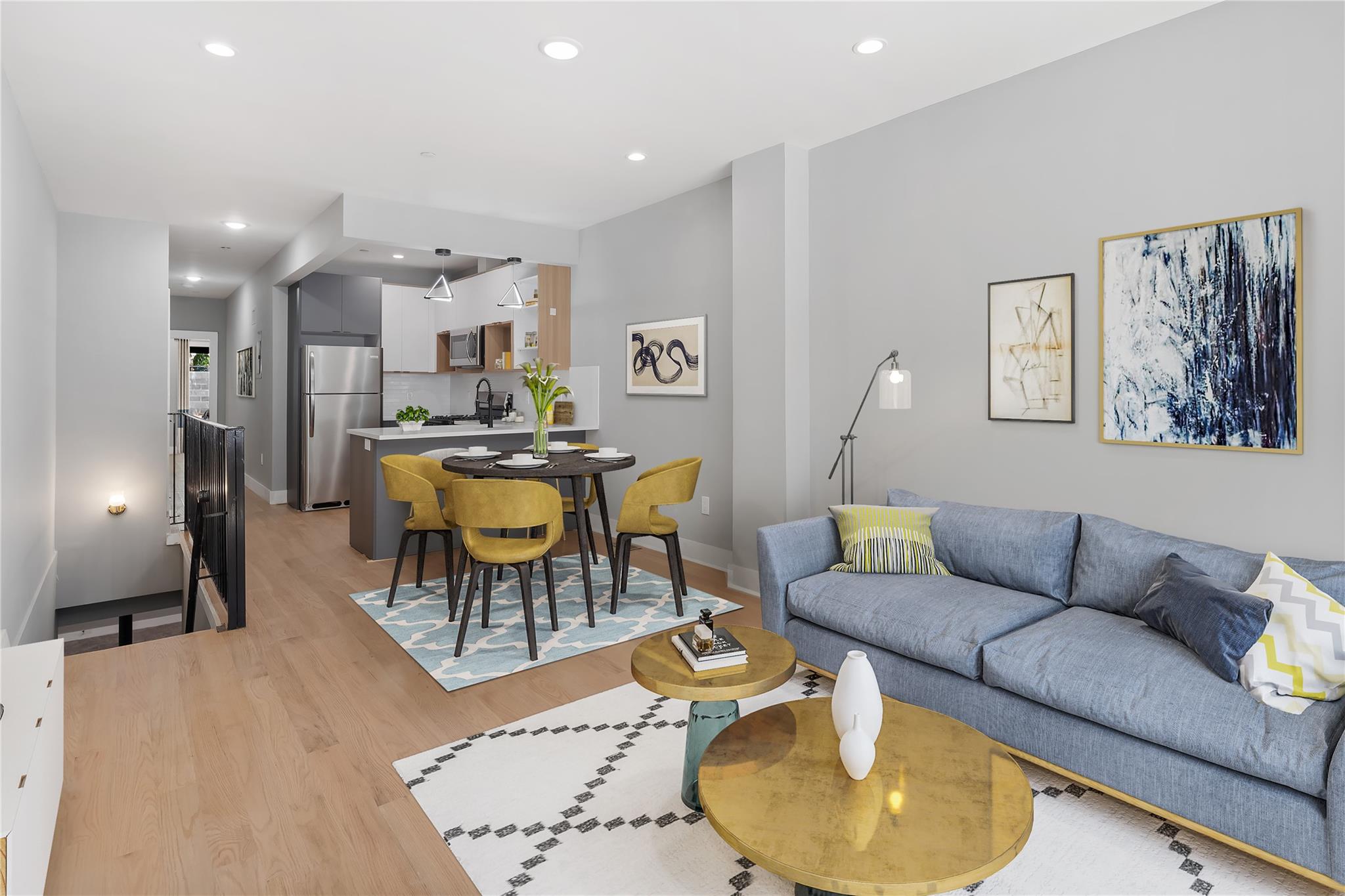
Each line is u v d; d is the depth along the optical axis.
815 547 3.20
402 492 3.95
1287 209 2.52
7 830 1.38
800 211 4.20
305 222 5.82
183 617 5.98
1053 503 3.21
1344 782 1.61
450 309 8.15
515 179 4.73
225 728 2.62
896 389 3.39
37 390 4.30
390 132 3.88
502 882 1.83
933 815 1.51
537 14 2.68
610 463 3.97
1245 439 2.64
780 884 1.83
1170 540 2.56
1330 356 2.45
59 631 5.53
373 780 2.29
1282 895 1.77
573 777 2.32
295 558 5.21
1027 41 2.96
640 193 5.11
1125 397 2.96
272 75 3.17
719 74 3.22
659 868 1.89
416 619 3.83
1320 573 2.17
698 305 5.06
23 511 3.84
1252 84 2.59
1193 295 2.75
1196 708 1.90
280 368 7.66
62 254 5.40
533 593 4.32
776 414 4.21
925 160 3.64
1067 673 2.13
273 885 1.82
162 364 5.82
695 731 2.14
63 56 2.98
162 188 4.86
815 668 2.93
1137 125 2.89
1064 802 2.17
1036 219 3.22
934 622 2.54
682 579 4.04
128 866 1.88
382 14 2.67
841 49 3.00
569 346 6.37
